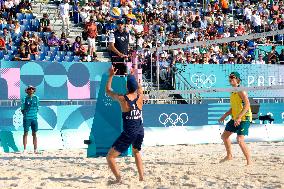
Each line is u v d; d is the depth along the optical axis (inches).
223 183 403.2
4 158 617.0
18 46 938.7
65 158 607.8
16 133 732.0
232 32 1174.3
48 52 950.4
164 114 805.2
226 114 527.2
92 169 491.5
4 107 735.1
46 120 748.6
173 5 1253.1
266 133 863.7
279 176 436.5
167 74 954.7
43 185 403.9
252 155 606.5
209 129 832.9
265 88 502.6
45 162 563.2
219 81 974.4
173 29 1141.7
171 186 394.0
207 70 967.6
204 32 1145.4
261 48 1121.4
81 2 1127.0
